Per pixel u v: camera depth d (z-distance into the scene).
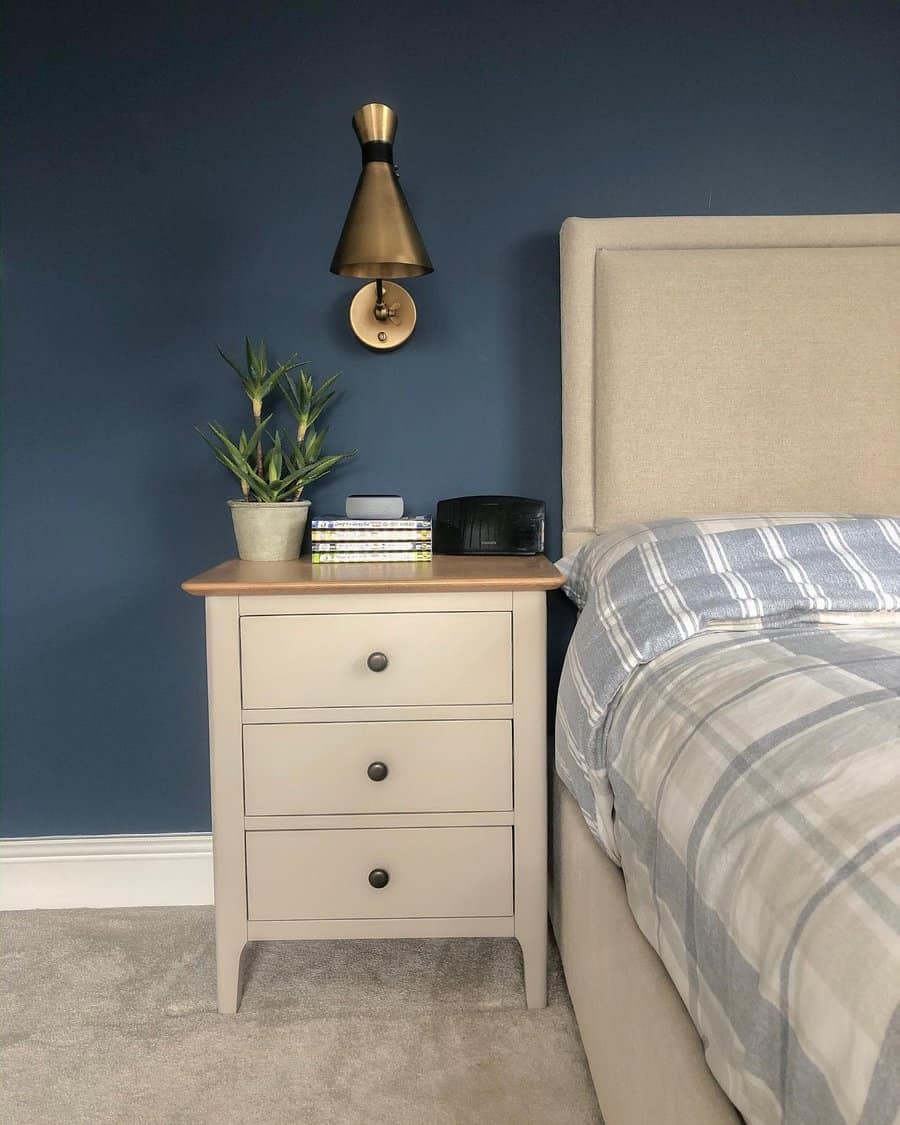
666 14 2.15
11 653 2.22
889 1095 0.55
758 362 2.08
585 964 1.54
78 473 2.19
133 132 2.14
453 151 2.16
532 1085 1.52
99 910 2.20
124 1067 1.58
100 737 2.23
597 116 2.16
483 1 2.14
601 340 2.10
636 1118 1.17
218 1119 1.45
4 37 2.11
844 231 2.11
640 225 2.10
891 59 2.16
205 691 2.24
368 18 2.13
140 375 2.18
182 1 2.12
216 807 1.73
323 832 1.73
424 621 1.71
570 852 1.70
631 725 1.31
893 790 0.73
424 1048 1.63
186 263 2.16
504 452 2.20
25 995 1.82
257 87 2.14
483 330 2.19
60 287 2.15
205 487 2.20
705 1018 0.90
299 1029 1.69
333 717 1.72
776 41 2.16
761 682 1.07
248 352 2.04
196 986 1.84
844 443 2.08
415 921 1.75
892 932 0.60
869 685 0.96
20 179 2.13
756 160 2.17
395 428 2.20
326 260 2.16
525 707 1.72
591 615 1.63
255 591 1.67
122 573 2.21
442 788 1.73
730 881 0.84
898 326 2.07
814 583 1.46
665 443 2.08
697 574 1.55
